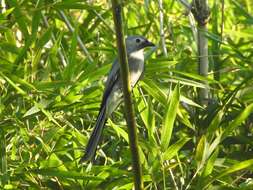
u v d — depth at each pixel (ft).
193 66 44.83
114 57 41.60
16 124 37.09
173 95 35.01
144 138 37.81
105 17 45.98
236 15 51.62
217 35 43.24
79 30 44.88
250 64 42.42
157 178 35.65
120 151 39.99
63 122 38.27
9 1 39.86
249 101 39.91
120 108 41.45
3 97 37.52
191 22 44.27
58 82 37.09
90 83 39.70
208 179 34.71
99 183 36.58
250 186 35.99
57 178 36.86
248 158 39.42
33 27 38.70
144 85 38.22
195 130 39.86
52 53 39.17
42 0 40.16
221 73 45.50
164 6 48.57
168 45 47.19
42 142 35.94
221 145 39.99
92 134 34.58
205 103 41.32
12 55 40.96
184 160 39.09
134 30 47.06
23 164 35.86
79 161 36.45
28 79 38.99
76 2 41.14
